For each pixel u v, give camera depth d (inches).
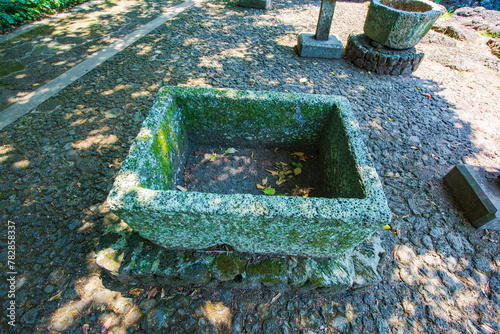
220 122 88.6
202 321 65.3
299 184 87.6
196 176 87.7
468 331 67.0
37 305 66.1
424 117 131.3
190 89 81.7
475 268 78.5
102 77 141.5
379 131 121.3
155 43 174.6
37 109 119.4
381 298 71.2
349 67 165.8
